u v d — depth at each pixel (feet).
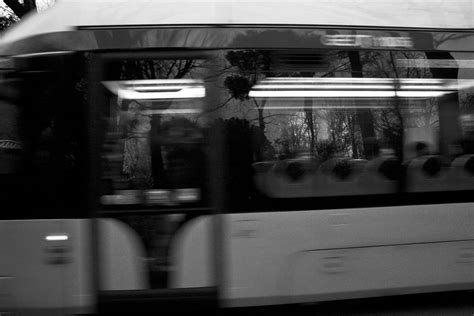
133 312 13.29
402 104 14.58
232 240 13.47
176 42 13.48
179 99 13.51
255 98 13.76
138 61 13.41
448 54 14.93
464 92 15.03
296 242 13.78
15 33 13.62
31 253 13.03
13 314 13.12
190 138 13.52
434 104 14.80
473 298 16.78
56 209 13.07
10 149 13.20
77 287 13.01
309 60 14.05
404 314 15.49
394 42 14.58
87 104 13.17
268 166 13.75
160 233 13.32
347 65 14.26
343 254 14.03
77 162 13.14
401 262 14.42
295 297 13.76
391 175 14.44
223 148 13.58
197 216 13.43
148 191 13.33
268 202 13.70
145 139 13.39
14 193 13.11
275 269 13.66
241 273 13.48
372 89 14.39
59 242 13.00
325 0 14.53
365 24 14.48
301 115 13.97
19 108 13.23
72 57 13.19
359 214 14.14
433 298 16.79
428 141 14.75
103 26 13.35
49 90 13.20
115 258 13.16
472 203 14.89
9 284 13.04
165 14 13.62
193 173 13.48
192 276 13.38
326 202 13.98
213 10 13.79
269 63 13.84
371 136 14.37
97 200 13.14
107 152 13.24
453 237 14.75
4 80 13.25
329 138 14.11
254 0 14.14
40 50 13.23
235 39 13.73
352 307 16.02
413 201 14.53
